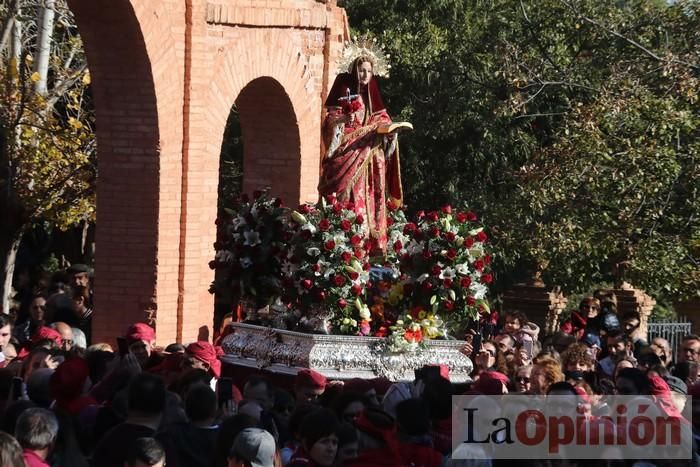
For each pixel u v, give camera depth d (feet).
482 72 86.02
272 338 46.21
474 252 46.78
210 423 29.68
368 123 51.24
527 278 83.87
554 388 33.50
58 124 74.59
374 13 91.45
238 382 46.88
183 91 57.06
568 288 74.02
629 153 67.56
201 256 59.06
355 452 29.01
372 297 47.37
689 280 66.85
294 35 65.67
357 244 45.44
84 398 33.30
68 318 50.26
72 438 29.96
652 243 66.95
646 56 75.92
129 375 35.19
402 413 29.50
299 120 66.59
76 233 93.71
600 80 77.92
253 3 61.11
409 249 46.91
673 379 39.34
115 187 55.98
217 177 60.34
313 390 38.42
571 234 67.92
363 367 44.98
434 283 46.26
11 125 67.62
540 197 68.54
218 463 27.48
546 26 83.82
